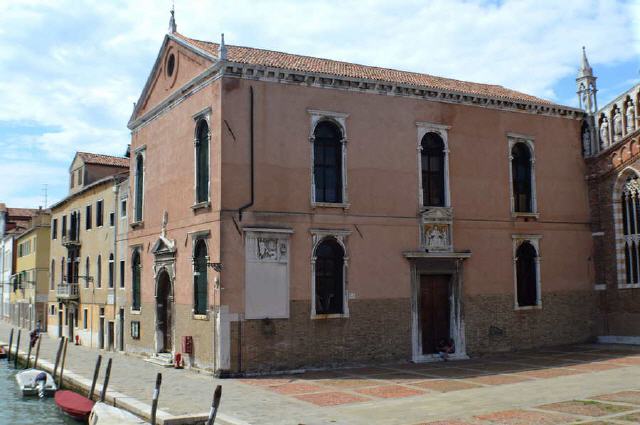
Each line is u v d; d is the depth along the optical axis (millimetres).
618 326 27531
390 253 23328
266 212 21344
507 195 26250
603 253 28172
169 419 14062
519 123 27000
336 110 22875
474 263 25062
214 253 20984
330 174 22844
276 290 21188
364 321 22578
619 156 27609
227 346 20328
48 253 51938
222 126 21062
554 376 19047
